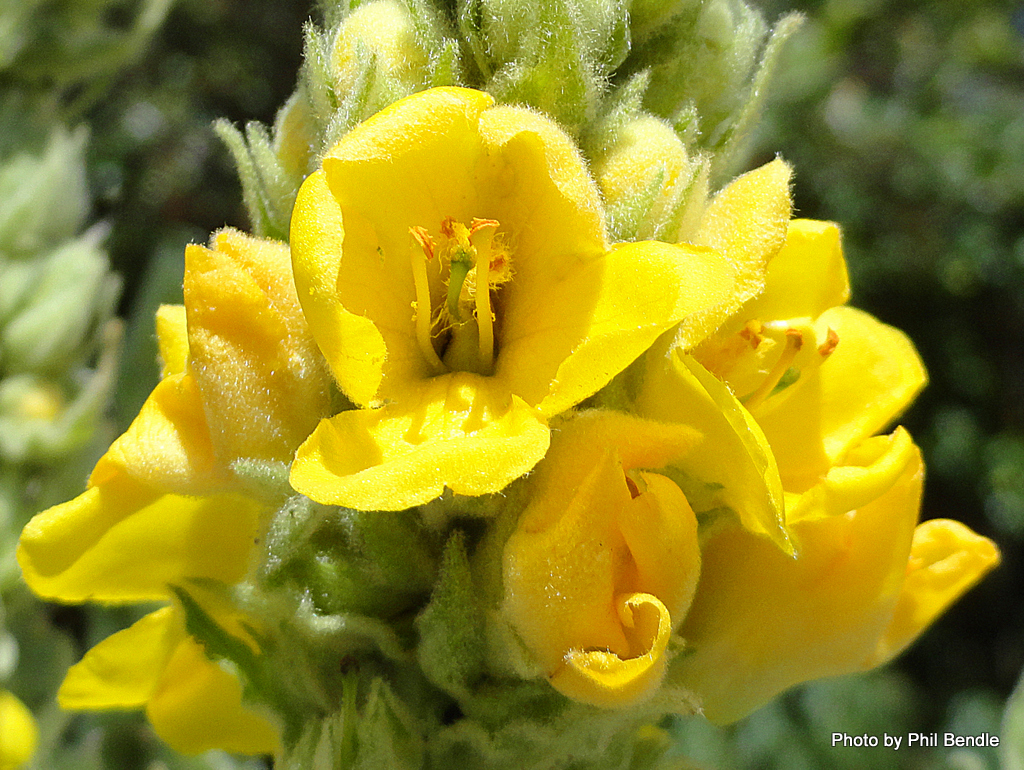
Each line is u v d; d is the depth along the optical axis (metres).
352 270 0.10
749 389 0.11
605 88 0.11
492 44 0.11
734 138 0.12
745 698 0.12
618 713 0.11
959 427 0.53
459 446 0.10
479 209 0.11
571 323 0.10
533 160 0.11
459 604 0.10
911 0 0.60
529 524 0.10
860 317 0.12
